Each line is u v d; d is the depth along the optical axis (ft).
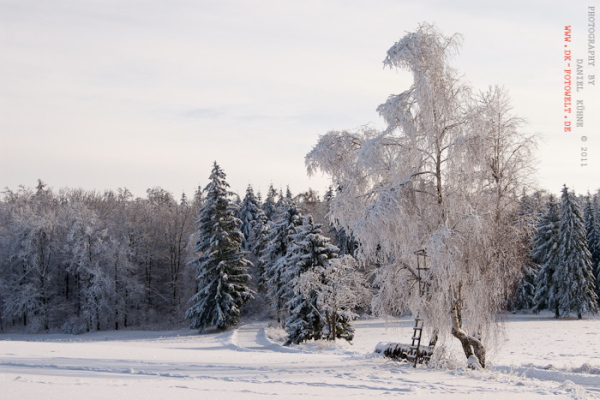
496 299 57.88
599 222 238.07
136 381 34.58
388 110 57.21
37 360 47.44
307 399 30.35
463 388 39.60
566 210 194.90
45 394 26.73
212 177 182.60
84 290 202.59
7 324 213.05
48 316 204.03
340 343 120.26
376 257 61.31
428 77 56.08
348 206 61.52
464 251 55.16
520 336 135.33
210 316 175.11
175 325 212.43
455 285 57.41
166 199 361.51
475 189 57.88
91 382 32.27
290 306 136.77
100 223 214.69
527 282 212.23
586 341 122.11
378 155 58.08
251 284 239.09
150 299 239.71
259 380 39.29
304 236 136.87
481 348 58.44
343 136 64.34
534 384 44.16
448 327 58.80
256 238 242.99
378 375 46.14
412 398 33.14
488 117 56.59
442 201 57.98
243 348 117.50
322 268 128.47
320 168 63.93
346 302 127.03
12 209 228.43
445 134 58.75
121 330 204.03
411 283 60.23
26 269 205.77
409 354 59.52
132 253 222.07
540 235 205.57
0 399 25.09
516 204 59.11
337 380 41.24
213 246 175.63
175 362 53.62
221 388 33.24
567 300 192.03
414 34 57.26
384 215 54.24
